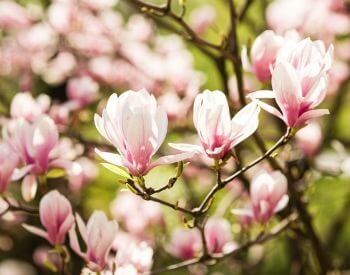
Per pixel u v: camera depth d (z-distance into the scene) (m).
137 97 2.11
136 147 2.12
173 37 6.62
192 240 3.73
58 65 6.55
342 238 6.71
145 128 2.10
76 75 6.47
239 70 3.10
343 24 6.14
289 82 2.09
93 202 6.77
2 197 2.73
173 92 5.66
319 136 4.38
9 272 7.14
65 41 6.39
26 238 7.16
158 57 6.46
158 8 3.01
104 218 2.54
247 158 4.80
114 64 6.28
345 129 7.27
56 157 3.22
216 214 4.31
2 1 6.42
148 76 5.96
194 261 2.95
